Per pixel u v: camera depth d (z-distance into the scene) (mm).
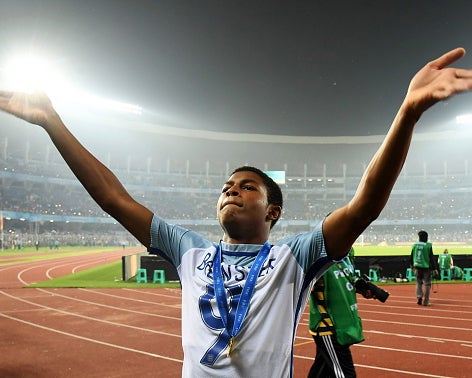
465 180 69688
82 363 6477
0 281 18281
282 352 1624
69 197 61812
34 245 53094
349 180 76312
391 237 60906
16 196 55500
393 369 6137
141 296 13680
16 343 7676
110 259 33500
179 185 73062
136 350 7223
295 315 1729
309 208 72438
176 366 6348
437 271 12000
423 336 8219
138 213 2014
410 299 13117
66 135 1961
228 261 1813
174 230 2012
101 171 2014
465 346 7441
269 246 1822
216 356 1612
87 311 10977
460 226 63406
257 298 1669
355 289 4137
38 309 11273
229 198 1859
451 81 1287
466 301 12742
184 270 1890
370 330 8766
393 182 1482
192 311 1752
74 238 58344
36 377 5824
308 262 1723
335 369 3895
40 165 60812
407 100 1363
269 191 1956
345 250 1679
